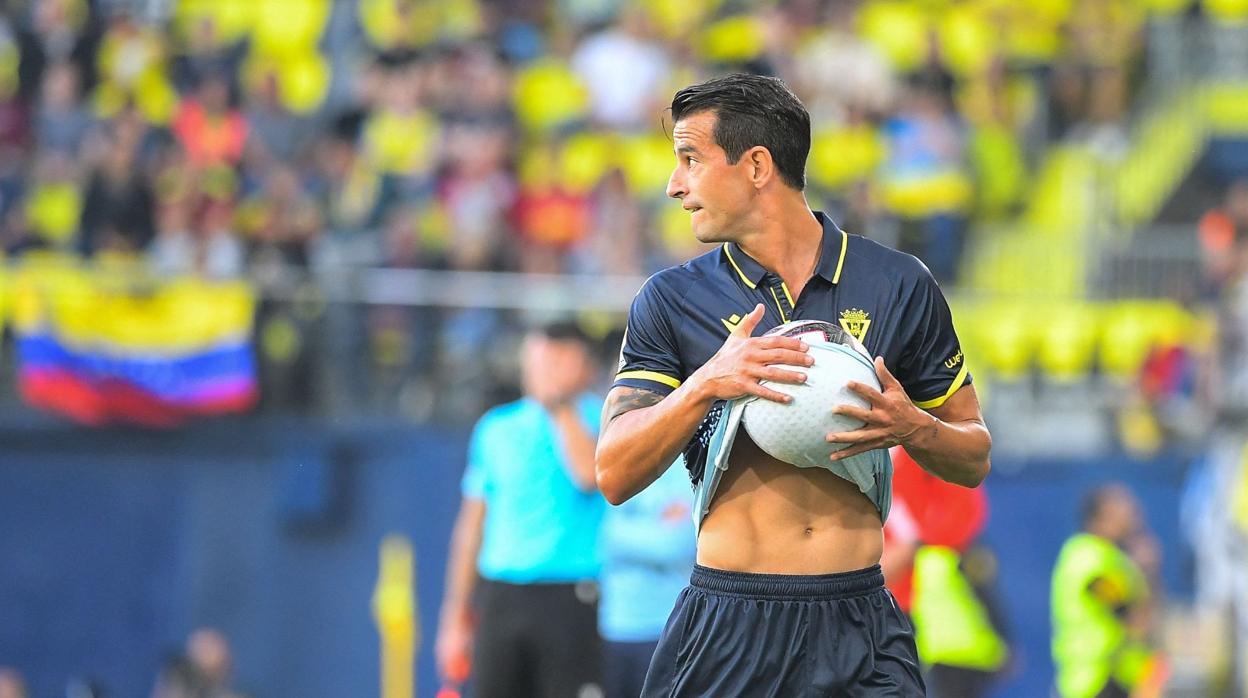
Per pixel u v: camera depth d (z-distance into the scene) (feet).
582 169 149.28
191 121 147.84
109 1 161.99
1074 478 116.67
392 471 111.96
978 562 94.94
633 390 40.98
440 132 141.49
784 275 40.70
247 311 113.50
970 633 93.66
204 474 112.68
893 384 38.60
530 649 79.00
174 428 112.98
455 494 110.93
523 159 146.10
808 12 162.20
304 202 135.54
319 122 154.20
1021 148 155.84
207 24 157.89
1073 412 122.11
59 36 154.20
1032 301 124.36
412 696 110.32
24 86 150.10
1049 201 151.23
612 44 156.25
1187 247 126.72
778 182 40.50
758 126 40.11
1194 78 160.25
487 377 113.29
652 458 39.17
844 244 41.06
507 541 79.46
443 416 114.32
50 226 140.77
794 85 152.97
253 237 125.59
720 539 40.70
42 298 112.78
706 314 40.75
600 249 128.77
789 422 38.34
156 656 111.75
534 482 79.05
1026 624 115.85
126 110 140.36
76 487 112.78
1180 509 116.57
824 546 40.24
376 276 115.75
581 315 115.96
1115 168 150.00
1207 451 116.88
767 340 38.22
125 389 112.57
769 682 40.01
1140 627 97.71
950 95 148.15
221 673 111.14
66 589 112.27
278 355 113.60
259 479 112.37
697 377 38.73
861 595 40.60
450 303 115.85
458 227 130.31
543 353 79.00
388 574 110.93
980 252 136.46
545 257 127.03
